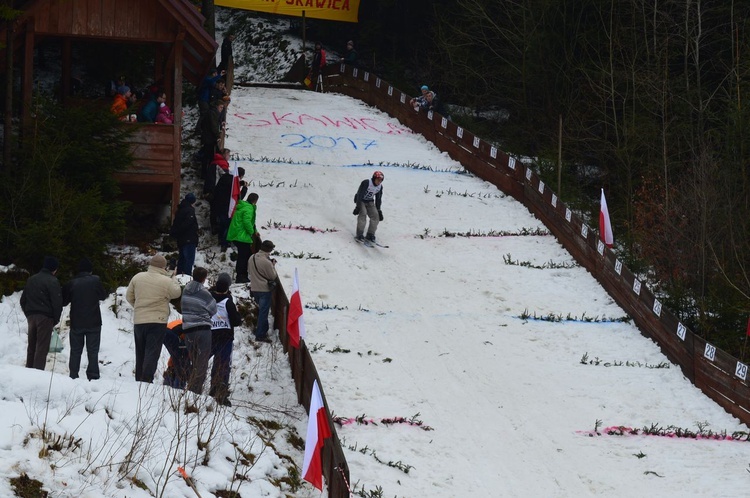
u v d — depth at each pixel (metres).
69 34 20.81
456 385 16.36
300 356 15.00
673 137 28.58
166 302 14.12
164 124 21.52
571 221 22.41
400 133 31.17
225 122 28.25
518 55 33.94
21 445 10.09
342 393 15.56
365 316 18.66
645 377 17.31
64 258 18.25
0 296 17.16
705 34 29.42
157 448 11.31
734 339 19.78
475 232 23.34
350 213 23.86
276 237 21.75
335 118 32.16
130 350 16.17
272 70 42.38
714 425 15.80
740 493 13.69
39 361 13.84
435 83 37.59
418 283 20.45
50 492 9.55
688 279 21.56
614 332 19.03
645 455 14.66
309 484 12.74
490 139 33.94
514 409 15.74
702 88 29.17
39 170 18.86
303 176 25.86
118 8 21.11
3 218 18.22
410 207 24.56
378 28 40.91
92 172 19.83
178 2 21.56
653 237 22.94
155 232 22.14
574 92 31.88
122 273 19.11
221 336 14.48
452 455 14.15
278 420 14.30
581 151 30.73
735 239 22.06
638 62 30.75
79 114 19.83
